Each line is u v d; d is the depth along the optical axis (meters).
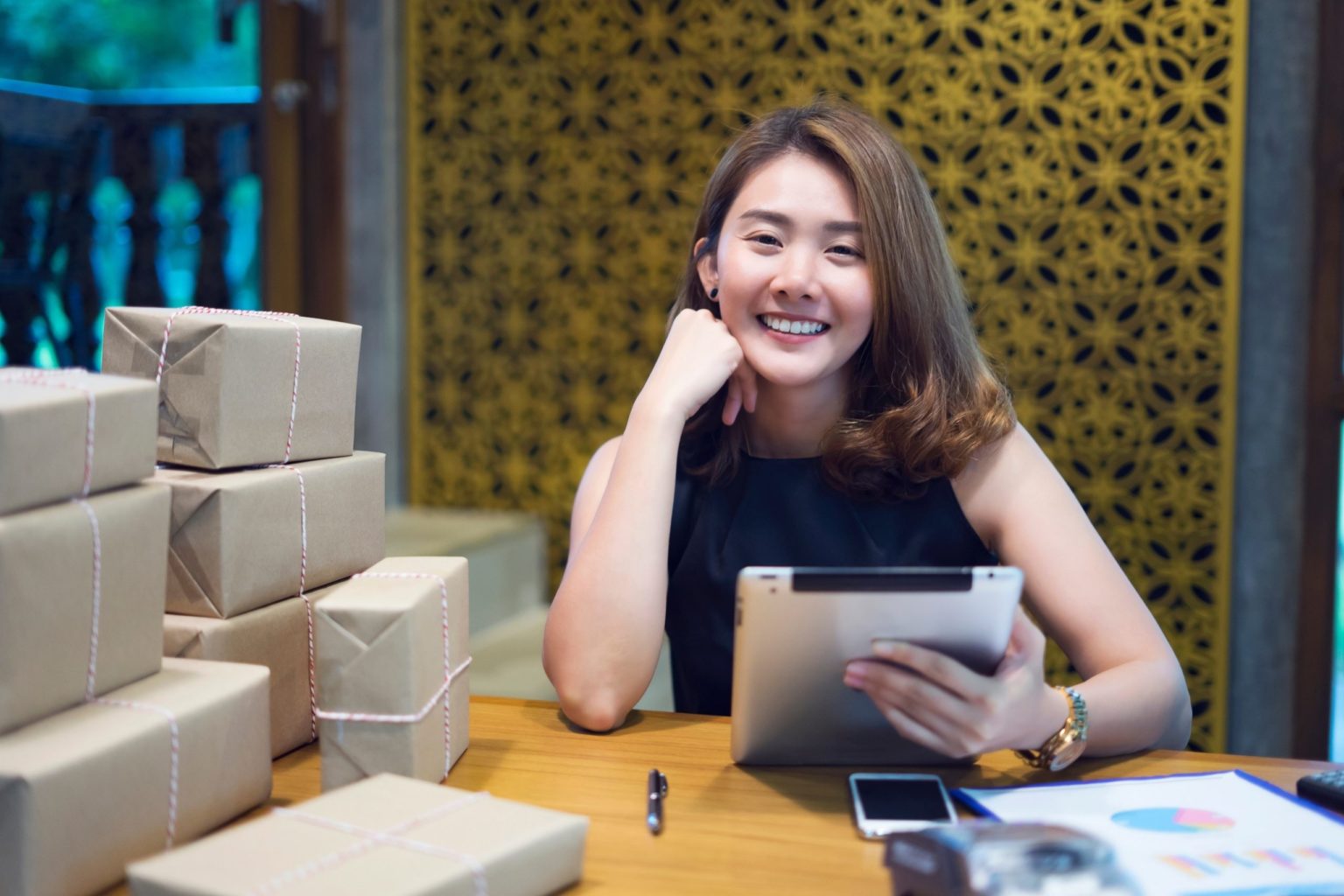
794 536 1.35
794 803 0.91
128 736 0.76
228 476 0.96
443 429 3.35
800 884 0.77
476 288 3.27
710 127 3.05
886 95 2.90
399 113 3.29
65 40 3.36
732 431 1.38
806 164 1.25
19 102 3.34
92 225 3.43
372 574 0.96
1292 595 2.73
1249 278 2.73
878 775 0.92
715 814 0.89
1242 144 2.67
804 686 0.91
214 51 3.35
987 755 1.03
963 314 1.35
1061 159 2.80
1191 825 0.84
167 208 3.42
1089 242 2.81
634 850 0.82
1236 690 2.77
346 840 0.73
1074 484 2.87
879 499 1.32
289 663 1.01
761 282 1.25
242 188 3.38
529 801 0.91
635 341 3.19
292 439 1.02
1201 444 2.76
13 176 3.35
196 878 0.67
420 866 0.69
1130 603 1.18
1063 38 2.77
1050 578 1.22
